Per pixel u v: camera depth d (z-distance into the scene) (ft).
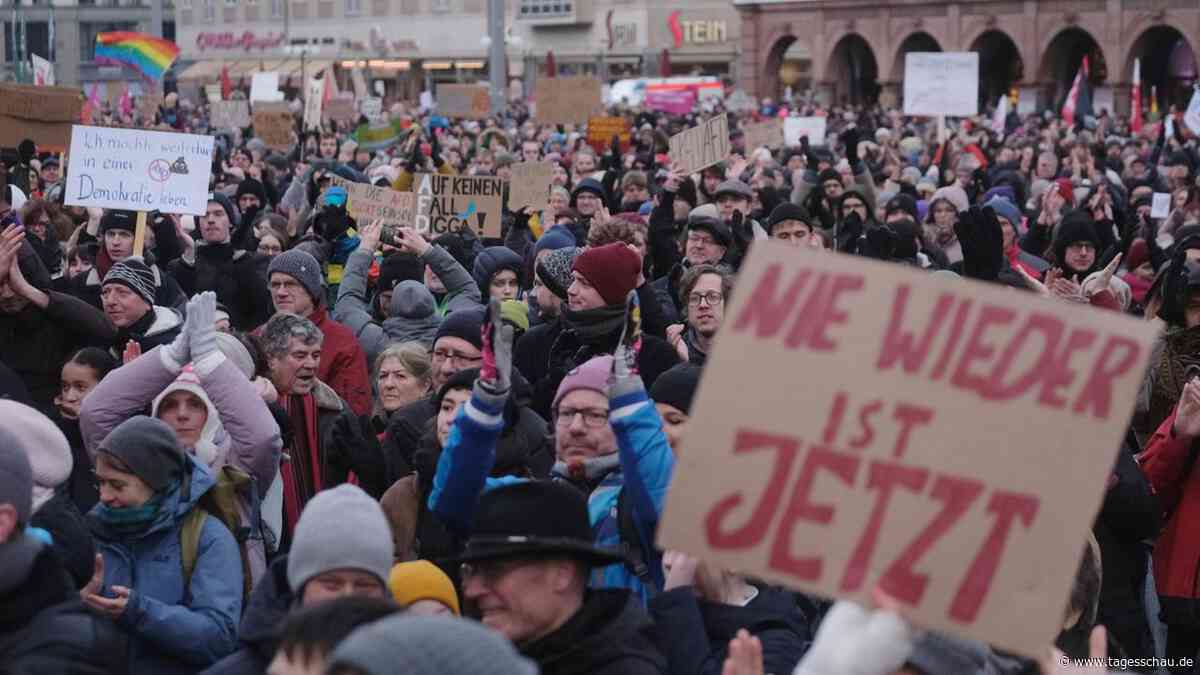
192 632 18.24
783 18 232.94
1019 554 12.27
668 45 271.49
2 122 61.26
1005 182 65.21
